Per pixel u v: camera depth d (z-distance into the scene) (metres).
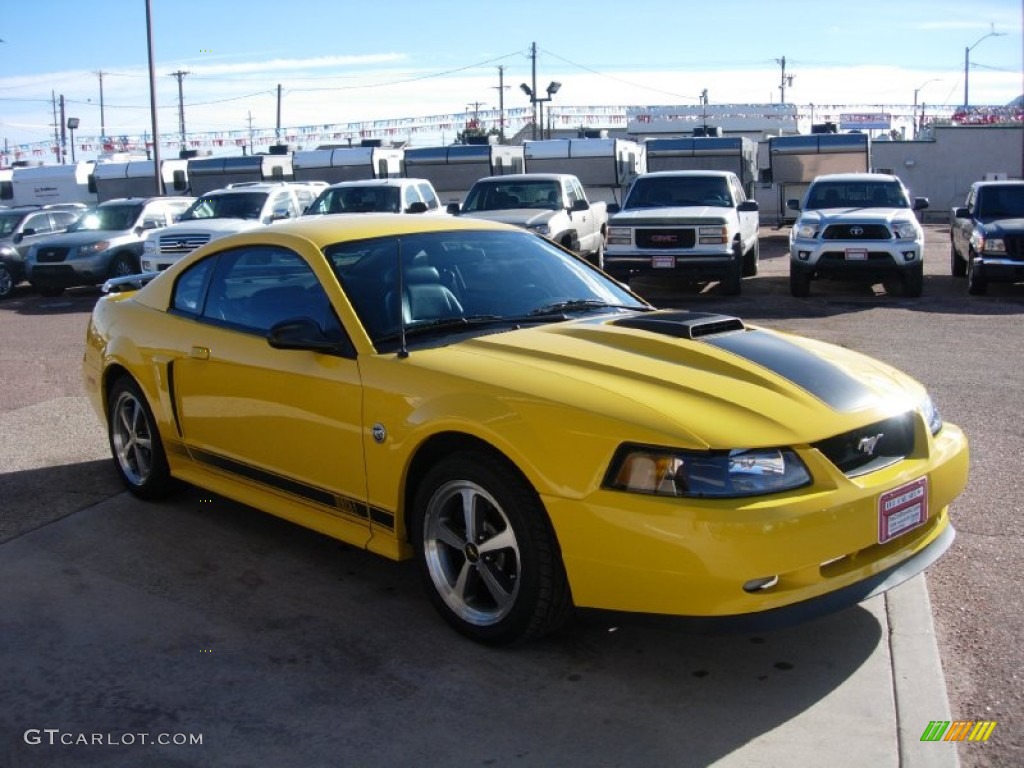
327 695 3.55
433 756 3.18
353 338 4.24
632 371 3.71
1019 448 6.38
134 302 5.70
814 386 3.71
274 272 4.78
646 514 3.29
